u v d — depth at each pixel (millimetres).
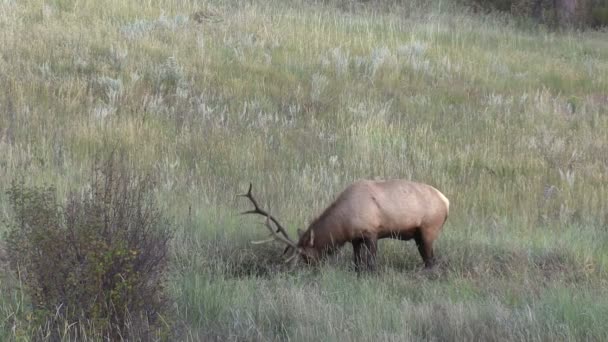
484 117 44531
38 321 16234
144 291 17078
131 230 17422
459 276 23453
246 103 42312
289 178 32875
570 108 47281
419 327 18375
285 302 19594
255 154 35781
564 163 37531
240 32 54031
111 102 40344
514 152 38781
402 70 51344
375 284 22141
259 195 30672
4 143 33188
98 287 16438
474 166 36750
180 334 17438
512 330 18188
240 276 23812
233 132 38719
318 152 36844
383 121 40719
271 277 22688
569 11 74938
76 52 46625
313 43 53844
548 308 19625
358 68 50562
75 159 33000
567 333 17969
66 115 38406
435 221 24031
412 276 23812
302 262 23766
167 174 31438
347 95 45938
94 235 16703
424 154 37094
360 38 55562
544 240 27172
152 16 55406
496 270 24719
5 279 18828
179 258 23531
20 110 37719
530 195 33094
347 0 68688
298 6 65062
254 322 18203
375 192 23375
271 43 53344
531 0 75938
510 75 53500
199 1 60875
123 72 44625
